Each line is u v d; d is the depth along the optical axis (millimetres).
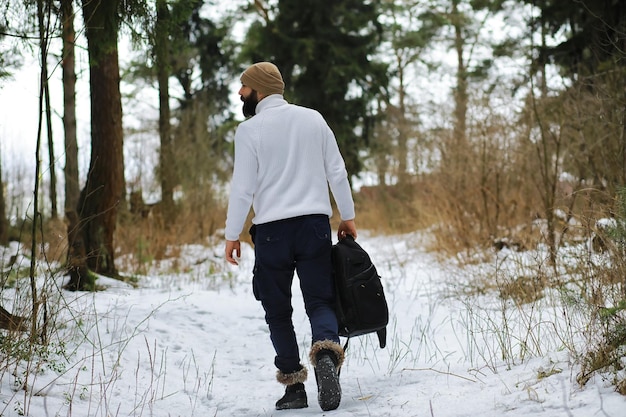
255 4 20125
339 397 3160
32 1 4648
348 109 19828
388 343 4793
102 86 6434
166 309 5496
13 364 3564
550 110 7633
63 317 4484
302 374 3412
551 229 5680
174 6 6410
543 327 4316
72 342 4207
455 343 4551
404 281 7445
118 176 6625
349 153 20484
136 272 7953
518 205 8258
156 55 6449
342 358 3246
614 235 3670
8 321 3904
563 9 9227
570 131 7422
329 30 19500
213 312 5613
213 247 10867
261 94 3516
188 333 4965
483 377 3508
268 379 4098
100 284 6266
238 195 3371
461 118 9562
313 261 3336
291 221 3320
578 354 3326
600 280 3693
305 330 5320
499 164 8672
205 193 12461
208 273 8242
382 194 16250
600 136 6582
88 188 6477
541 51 9312
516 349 4008
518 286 5383
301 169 3377
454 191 8727
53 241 7172
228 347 4812
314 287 3352
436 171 9734
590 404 2719
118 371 3938
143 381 3883
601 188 5949
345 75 19562
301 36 19656
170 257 9250
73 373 3746
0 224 9953
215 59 20984
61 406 3246
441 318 5402
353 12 19812
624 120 5723
